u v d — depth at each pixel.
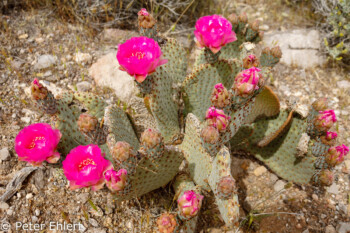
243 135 0.54
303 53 0.77
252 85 0.38
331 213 0.53
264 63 0.53
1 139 0.55
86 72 0.68
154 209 0.50
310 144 0.49
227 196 0.37
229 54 0.60
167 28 0.79
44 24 0.74
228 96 0.39
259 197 0.55
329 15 0.76
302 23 0.85
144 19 0.47
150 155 0.38
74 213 0.49
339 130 0.65
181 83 0.55
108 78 0.65
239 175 0.58
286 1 0.88
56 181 0.51
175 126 0.54
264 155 0.57
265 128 0.55
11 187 0.49
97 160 0.36
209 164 0.44
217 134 0.38
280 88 0.72
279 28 0.84
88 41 0.73
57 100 0.43
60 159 0.42
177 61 0.54
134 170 0.38
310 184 0.57
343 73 0.75
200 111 0.56
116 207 0.50
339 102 0.70
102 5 0.74
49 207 0.49
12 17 0.74
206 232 0.50
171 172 0.45
